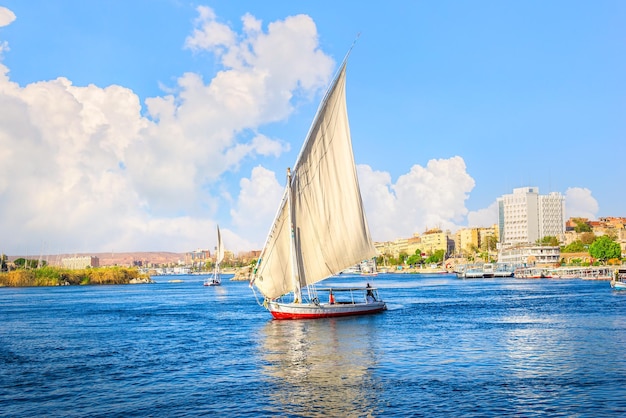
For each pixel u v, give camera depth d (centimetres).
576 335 4572
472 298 9425
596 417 2397
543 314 6353
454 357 3719
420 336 4688
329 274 5853
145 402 2772
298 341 4531
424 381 3058
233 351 4156
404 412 2514
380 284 17488
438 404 2619
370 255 5953
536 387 2880
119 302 10812
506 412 2483
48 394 2964
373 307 6500
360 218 5875
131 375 3397
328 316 6066
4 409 2697
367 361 3638
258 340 4672
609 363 3403
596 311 6512
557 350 3891
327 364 3575
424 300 9144
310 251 5747
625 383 2922
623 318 5716
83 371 3547
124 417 2539
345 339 4578
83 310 8744
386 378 3147
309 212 5706
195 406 2681
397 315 6372
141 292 15900
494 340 4409
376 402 2672
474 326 5331
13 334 5594
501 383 2978
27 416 2584
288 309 5888
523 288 12494
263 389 2962
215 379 3228
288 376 3250
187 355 4041
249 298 11631
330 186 5769
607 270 16512
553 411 2486
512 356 3709
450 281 19062
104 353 4238
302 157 5625
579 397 2686
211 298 11938
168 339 4931
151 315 7581
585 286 12712
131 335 5312
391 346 4188
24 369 3644
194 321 6531
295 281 5728
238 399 2781
